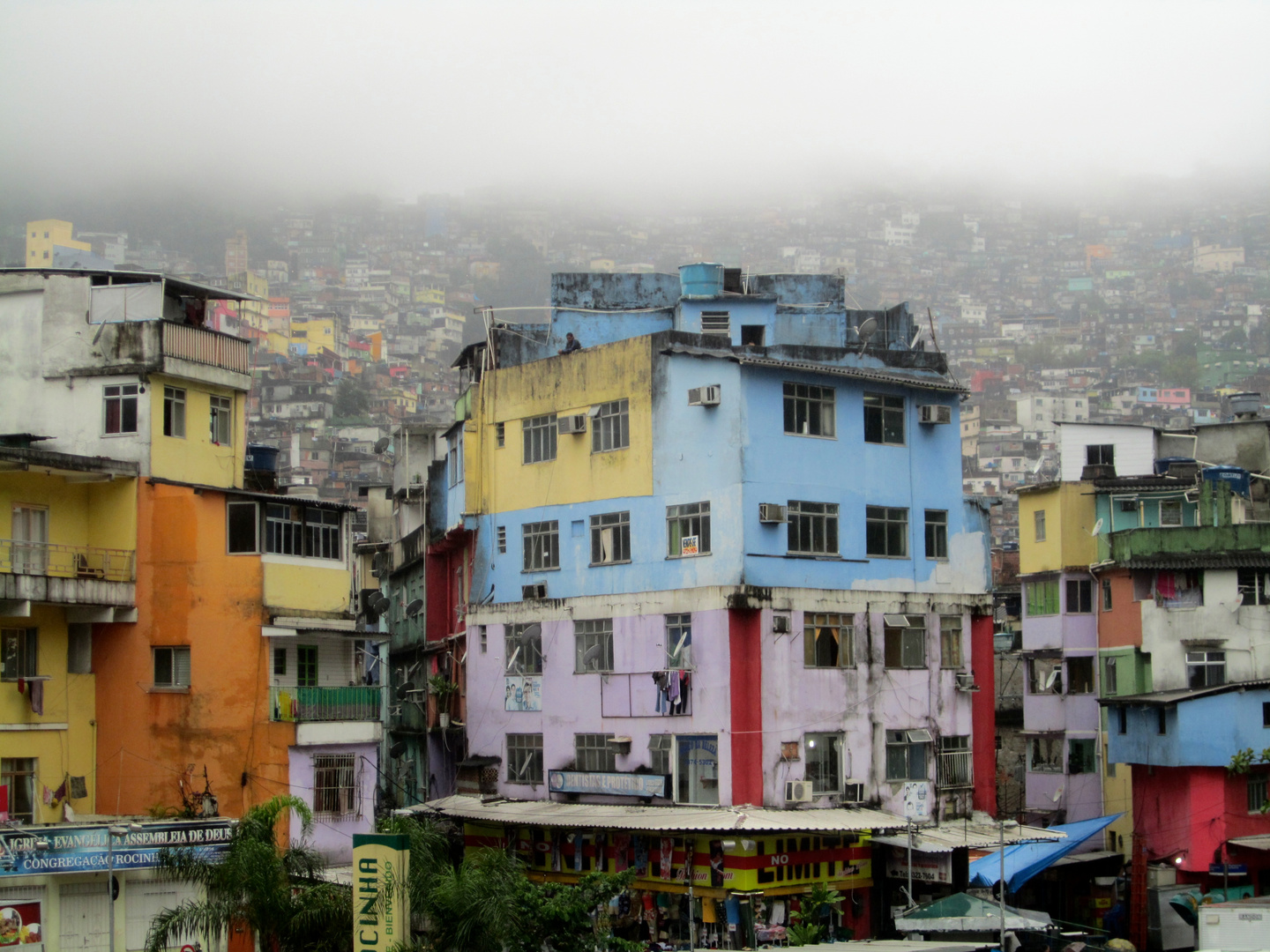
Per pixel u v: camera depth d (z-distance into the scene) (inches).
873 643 1587.1
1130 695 1859.0
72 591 1402.6
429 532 1942.7
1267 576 1768.0
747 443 1518.2
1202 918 1258.0
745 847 1409.9
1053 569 2089.1
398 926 1070.4
